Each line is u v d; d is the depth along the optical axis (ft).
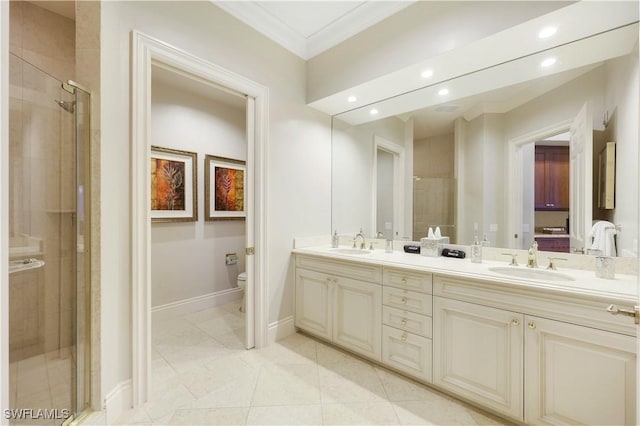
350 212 9.29
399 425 4.74
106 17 4.73
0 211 1.80
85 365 4.61
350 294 6.97
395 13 6.63
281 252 8.04
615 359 3.78
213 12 6.42
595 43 5.32
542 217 6.08
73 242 4.68
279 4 6.81
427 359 5.61
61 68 6.90
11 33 6.35
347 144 9.35
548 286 4.25
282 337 8.05
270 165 7.68
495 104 6.64
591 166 5.50
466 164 7.09
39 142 4.73
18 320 4.66
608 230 5.26
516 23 5.01
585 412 4.00
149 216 5.33
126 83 5.10
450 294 5.32
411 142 7.95
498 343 4.76
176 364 6.61
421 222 7.82
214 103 10.87
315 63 8.45
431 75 6.82
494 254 6.57
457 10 5.70
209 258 10.72
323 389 5.69
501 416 4.89
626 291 3.92
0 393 1.80
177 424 4.74
